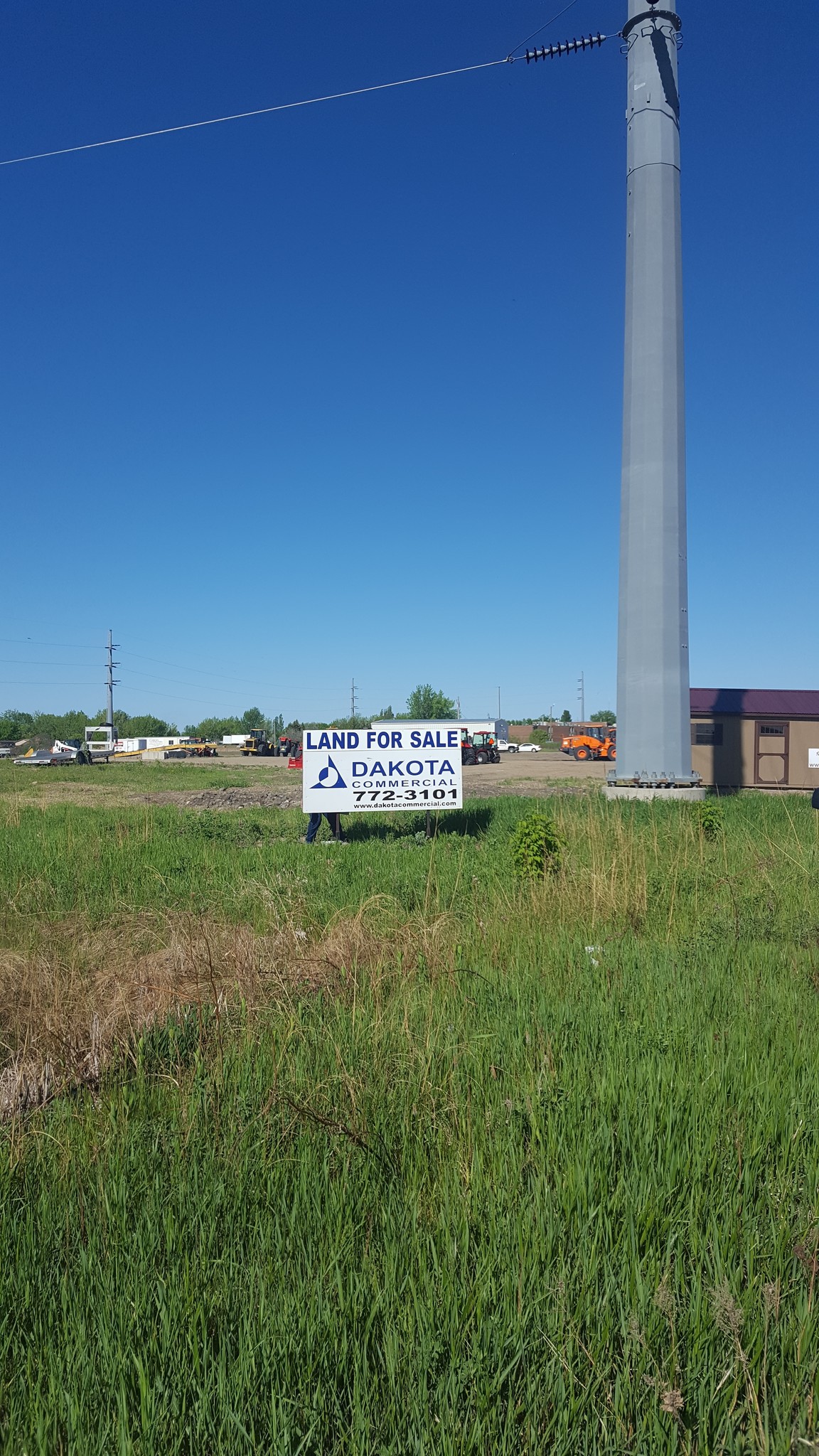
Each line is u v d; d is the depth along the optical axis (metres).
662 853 12.18
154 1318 2.68
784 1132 3.77
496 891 9.85
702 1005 5.73
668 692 25.66
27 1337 2.61
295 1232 3.09
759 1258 2.93
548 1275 2.77
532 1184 3.32
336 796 15.52
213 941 6.98
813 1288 2.73
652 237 25.89
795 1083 4.30
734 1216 3.11
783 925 8.24
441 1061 4.70
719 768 31.06
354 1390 2.30
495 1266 2.84
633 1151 3.54
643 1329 2.51
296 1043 5.03
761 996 5.96
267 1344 2.48
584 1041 4.91
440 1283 2.76
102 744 87.62
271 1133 3.84
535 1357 2.47
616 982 6.32
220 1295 2.72
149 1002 5.66
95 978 6.09
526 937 7.86
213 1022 5.43
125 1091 4.43
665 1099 4.04
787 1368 2.47
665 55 26.05
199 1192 3.38
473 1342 2.49
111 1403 2.35
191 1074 4.59
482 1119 3.99
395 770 15.59
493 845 13.73
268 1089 4.27
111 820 18.52
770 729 31.09
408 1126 3.94
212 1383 2.36
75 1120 4.12
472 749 64.06
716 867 11.34
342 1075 4.34
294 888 9.71
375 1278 2.76
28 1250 3.02
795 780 30.95
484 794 30.86
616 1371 2.44
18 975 6.08
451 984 6.29
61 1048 4.86
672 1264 2.87
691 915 9.03
